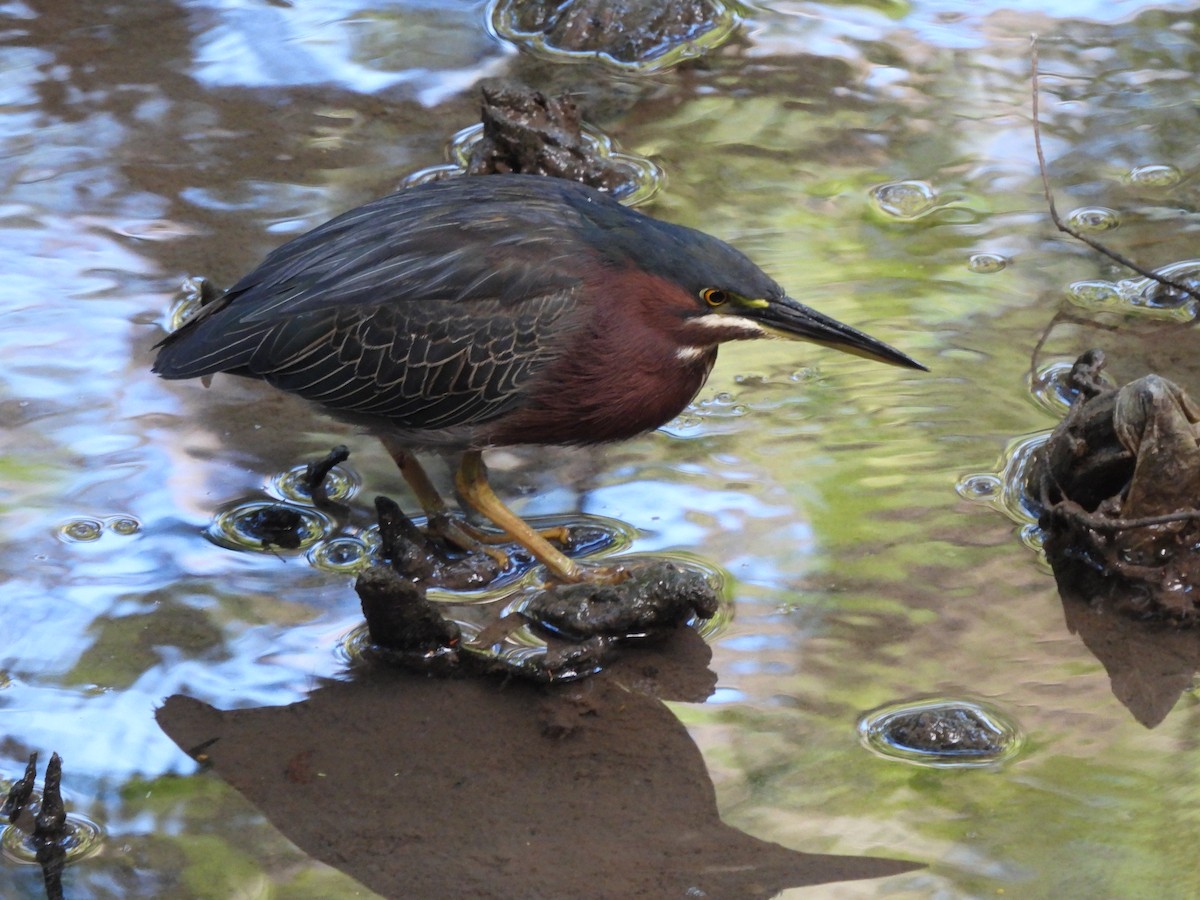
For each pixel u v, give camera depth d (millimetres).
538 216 7672
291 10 12375
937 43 11938
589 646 6770
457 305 7469
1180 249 9555
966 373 8664
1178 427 7000
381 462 8383
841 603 7172
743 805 6039
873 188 10328
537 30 12172
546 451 8461
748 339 7992
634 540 7656
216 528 7742
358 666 6883
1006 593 7207
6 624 7051
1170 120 10867
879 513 7734
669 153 10680
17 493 7855
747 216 10008
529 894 5598
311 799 6125
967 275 9453
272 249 9539
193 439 8352
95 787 6172
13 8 12297
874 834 5863
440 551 7766
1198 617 6988
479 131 10836
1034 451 7988
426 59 11758
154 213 9938
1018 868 5664
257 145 10672
